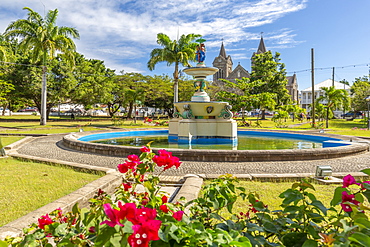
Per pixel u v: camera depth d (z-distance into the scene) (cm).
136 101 3070
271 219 206
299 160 794
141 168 258
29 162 745
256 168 686
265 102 3100
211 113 1262
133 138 1438
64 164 684
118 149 863
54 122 3055
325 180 547
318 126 2575
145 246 122
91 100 3778
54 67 3222
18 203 404
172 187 538
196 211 226
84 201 419
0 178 555
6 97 3153
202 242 149
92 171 616
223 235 156
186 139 1196
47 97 3328
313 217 196
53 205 374
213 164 730
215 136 1258
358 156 877
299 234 183
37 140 1358
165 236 141
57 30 2367
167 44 2800
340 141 1170
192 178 552
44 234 181
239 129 1805
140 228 125
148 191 218
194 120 1233
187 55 2778
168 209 190
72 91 3472
